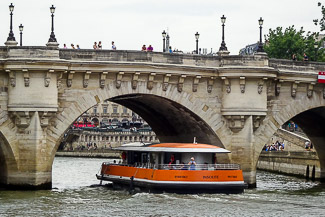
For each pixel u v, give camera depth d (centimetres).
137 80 7869
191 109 8212
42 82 7319
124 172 8025
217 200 7038
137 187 7738
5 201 6788
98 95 7694
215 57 8294
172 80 8088
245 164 8331
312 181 10256
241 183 7556
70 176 10850
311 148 12644
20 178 7369
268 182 9850
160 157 7781
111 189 8125
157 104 8688
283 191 8294
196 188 7406
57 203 6769
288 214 6344
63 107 7544
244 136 8306
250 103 8238
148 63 7794
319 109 9412
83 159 19512
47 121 7388
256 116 8281
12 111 7300
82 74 7612
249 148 8306
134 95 8219
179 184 7375
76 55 7581
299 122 10425
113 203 6806
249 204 6850
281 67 8688
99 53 7694
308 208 6725
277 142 14550
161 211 6369
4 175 7512
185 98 8175
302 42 14025
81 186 8550
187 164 7581
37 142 7331
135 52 7869
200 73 8156
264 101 8344
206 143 8894
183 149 7594
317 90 8956
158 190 7419
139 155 8194
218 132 8331
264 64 8269
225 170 7506
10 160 7381
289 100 8775
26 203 6706
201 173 7425
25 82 7281
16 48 7294
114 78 7775
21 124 7319
